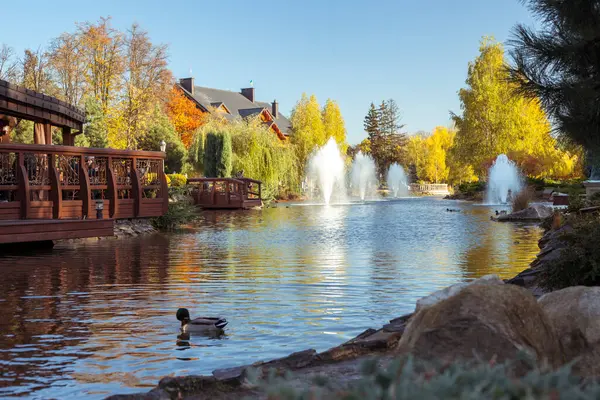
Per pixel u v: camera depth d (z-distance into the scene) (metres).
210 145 49.53
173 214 25.39
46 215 19.70
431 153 109.56
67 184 20.69
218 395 4.12
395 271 12.81
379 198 69.94
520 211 29.33
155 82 56.34
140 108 55.31
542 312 3.97
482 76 61.66
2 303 9.46
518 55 8.13
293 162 57.00
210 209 43.03
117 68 54.97
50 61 54.94
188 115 72.75
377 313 8.64
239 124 54.00
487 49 61.88
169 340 7.19
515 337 3.67
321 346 6.90
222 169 49.31
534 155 59.44
